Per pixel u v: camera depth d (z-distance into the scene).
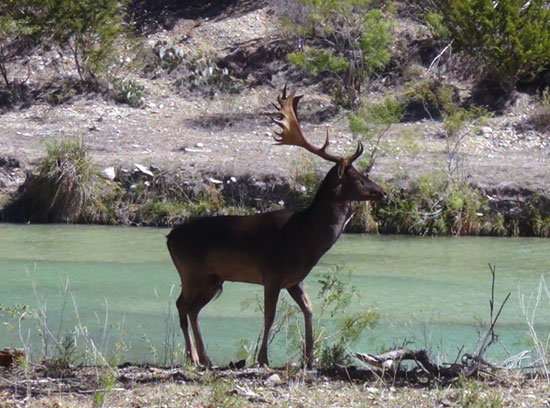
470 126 29.86
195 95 34.38
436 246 23.34
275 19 37.50
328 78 34.03
